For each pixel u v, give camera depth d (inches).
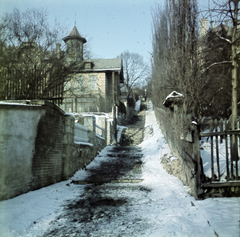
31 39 452.1
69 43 538.0
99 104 1189.1
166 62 545.6
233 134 212.7
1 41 423.5
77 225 179.9
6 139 215.8
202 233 147.8
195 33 395.9
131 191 289.0
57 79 471.8
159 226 169.0
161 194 260.5
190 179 249.1
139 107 1993.1
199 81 391.2
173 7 456.4
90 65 1293.1
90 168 454.3
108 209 218.5
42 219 191.9
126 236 155.5
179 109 372.2
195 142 220.4
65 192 285.7
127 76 1990.7
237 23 256.7
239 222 149.8
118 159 538.3
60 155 342.0
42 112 279.0
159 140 604.1
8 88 379.2
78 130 444.1
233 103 257.8
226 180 212.5
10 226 164.2
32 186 254.7
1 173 207.9
